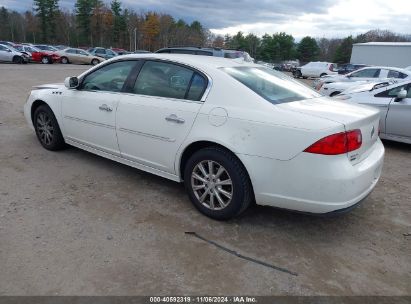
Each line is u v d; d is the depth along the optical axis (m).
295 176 2.97
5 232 3.12
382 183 4.77
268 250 3.08
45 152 5.25
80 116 4.60
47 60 30.88
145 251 2.96
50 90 5.11
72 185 4.15
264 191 3.14
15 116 7.63
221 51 10.27
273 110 3.11
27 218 3.37
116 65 4.32
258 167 3.10
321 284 2.70
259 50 95.69
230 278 2.70
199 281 2.65
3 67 22.70
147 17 88.88
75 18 88.38
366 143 3.25
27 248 2.91
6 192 3.88
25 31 95.00
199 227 3.38
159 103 3.72
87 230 3.22
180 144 3.56
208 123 3.34
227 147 3.21
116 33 87.75
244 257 2.96
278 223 3.54
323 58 97.62
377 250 3.17
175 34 88.94
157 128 3.73
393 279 2.80
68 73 20.98
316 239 3.30
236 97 3.30
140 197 3.94
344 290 2.65
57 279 2.59
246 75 3.61
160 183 4.32
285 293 2.59
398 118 6.46
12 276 2.59
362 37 89.62
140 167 4.11
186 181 3.65
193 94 3.54
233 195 3.30
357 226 3.57
